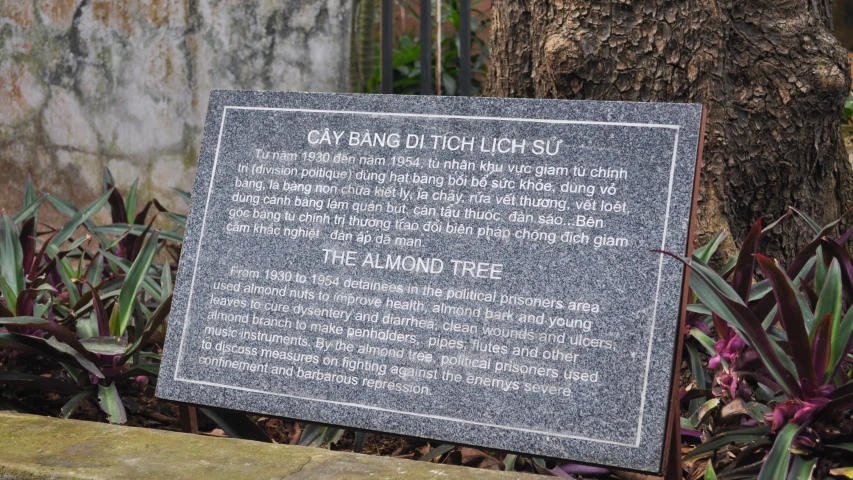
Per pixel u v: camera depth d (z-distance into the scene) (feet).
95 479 4.84
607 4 7.57
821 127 7.84
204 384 5.77
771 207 7.84
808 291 5.81
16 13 13.10
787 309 4.85
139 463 5.09
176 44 12.34
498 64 8.91
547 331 5.17
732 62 7.64
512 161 5.44
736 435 5.49
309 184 5.86
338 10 11.65
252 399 5.66
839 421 5.14
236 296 5.84
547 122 5.42
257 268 5.84
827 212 8.36
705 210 7.66
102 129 12.82
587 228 5.21
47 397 7.75
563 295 5.18
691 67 7.47
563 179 5.32
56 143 13.10
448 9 15.10
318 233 5.77
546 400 5.10
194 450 5.36
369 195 5.71
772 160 7.66
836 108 7.89
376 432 5.38
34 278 7.85
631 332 5.02
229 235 5.95
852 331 5.18
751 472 5.52
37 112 13.16
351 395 5.48
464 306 5.36
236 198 5.99
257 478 4.89
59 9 12.88
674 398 5.00
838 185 8.62
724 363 5.91
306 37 11.79
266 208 5.92
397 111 5.79
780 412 5.17
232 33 12.07
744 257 5.75
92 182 12.96
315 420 5.51
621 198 5.18
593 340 5.08
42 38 13.02
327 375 5.55
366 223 5.68
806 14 7.84
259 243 5.88
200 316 5.87
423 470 5.08
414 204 5.60
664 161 5.15
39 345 6.59
